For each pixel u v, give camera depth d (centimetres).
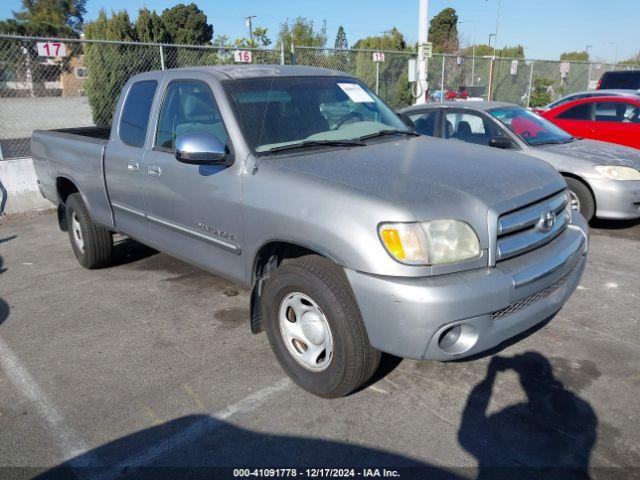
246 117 351
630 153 643
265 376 344
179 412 309
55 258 600
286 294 315
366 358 289
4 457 277
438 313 257
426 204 270
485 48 3759
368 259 265
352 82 441
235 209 338
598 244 596
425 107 738
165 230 420
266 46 1952
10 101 1130
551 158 632
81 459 274
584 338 379
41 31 4166
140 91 445
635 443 272
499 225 282
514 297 279
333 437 284
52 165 559
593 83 2034
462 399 312
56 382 344
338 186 288
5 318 441
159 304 460
